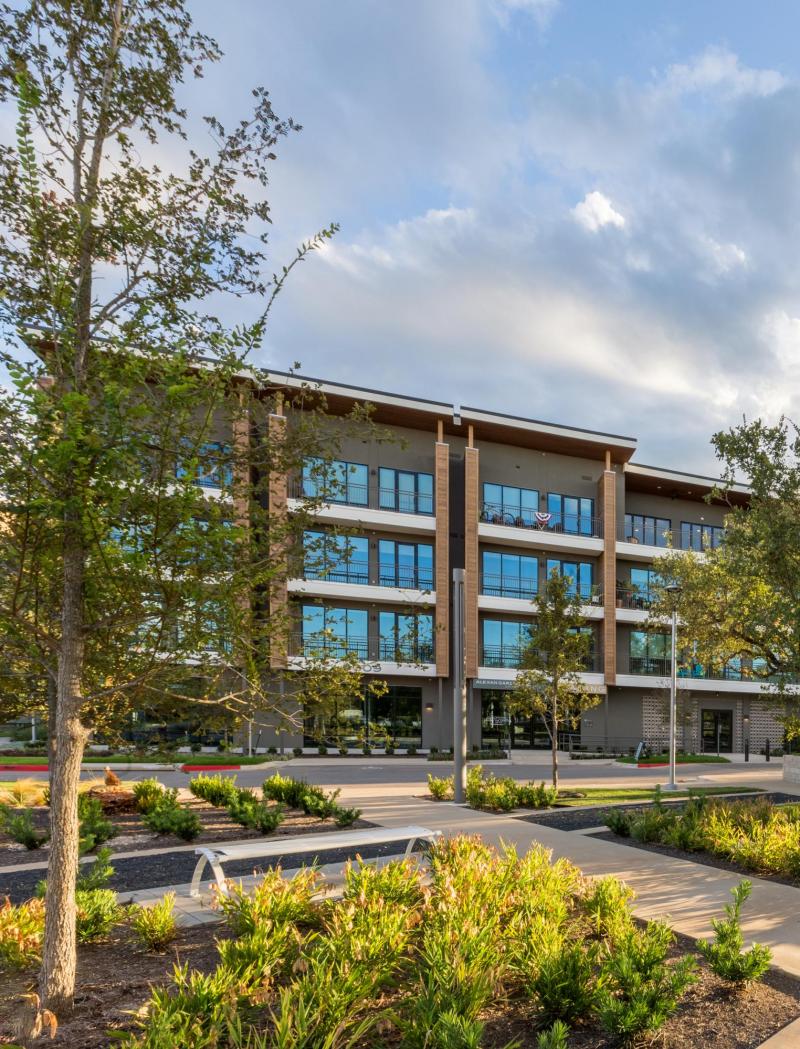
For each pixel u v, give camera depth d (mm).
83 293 4285
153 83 4492
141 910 5723
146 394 4066
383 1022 3816
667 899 7227
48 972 4016
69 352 3941
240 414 4461
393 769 25766
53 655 4457
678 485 39719
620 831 10992
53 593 4367
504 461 36219
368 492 32781
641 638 38156
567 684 17984
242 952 4301
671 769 19500
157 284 4625
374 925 4492
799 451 9836
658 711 37906
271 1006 3943
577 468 37719
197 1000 3383
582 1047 3842
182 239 4598
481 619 34375
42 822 11773
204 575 4078
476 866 5945
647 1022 3791
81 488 3461
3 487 3828
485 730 34188
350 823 11656
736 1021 4223
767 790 19125
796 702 15883
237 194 4750
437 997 3570
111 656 4613
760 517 9836
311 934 4660
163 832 10633
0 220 4227
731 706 40375
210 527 3896
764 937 6008
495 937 4664
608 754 33969
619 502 37719
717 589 15695
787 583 9656
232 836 10594
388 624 31891
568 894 6344
